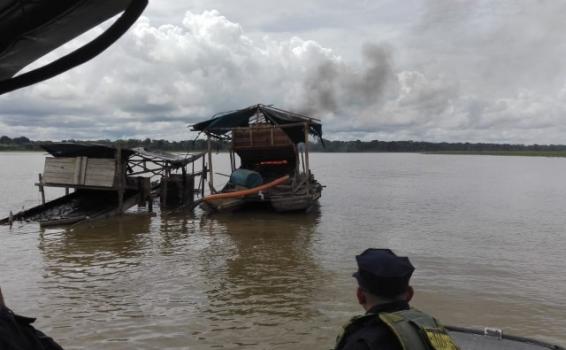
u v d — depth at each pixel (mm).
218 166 86750
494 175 67062
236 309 9938
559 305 10227
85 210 23203
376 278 2869
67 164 22219
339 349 2889
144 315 9609
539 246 16469
